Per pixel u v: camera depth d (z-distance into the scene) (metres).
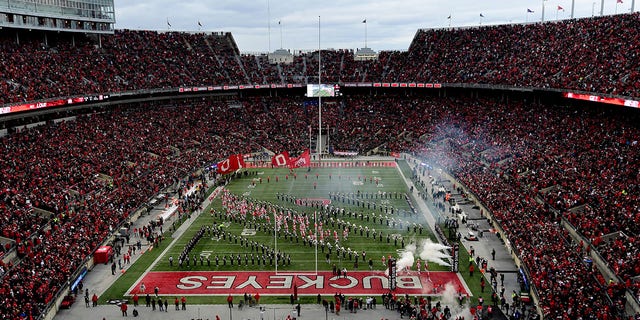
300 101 117.50
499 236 51.03
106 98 86.94
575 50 78.75
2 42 74.94
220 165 65.00
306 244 50.06
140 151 76.19
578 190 51.47
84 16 86.75
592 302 32.75
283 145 98.56
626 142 59.12
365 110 112.00
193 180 76.12
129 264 46.00
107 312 37.16
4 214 45.25
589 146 62.78
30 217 46.72
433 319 34.09
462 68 101.50
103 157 68.50
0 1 70.75
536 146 70.38
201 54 113.19
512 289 39.59
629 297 32.91
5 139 63.03
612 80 64.19
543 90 76.06
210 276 43.22
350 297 38.88
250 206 62.78
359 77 115.38
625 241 38.72
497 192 58.53
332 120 108.25
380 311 36.75
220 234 53.06
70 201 53.06
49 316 35.66
